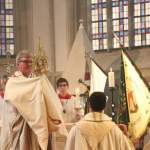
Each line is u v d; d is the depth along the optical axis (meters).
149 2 20.66
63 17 20.62
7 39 21.52
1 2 21.59
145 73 19.64
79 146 7.18
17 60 7.89
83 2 21.05
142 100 9.88
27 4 21.14
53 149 7.80
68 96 11.88
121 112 9.97
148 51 19.97
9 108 7.68
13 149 7.67
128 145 7.36
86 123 7.24
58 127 7.53
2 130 7.84
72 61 17.73
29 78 7.64
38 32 20.72
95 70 12.73
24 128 7.57
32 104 7.50
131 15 20.95
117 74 19.84
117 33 21.09
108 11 21.20
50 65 20.39
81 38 18.06
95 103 7.29
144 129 9.82
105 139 7.21
